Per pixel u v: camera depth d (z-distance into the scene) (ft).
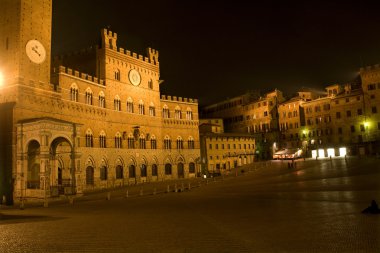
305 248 59.31
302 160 374.02
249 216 100.78
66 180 236.22
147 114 345.92
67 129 220.23
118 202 176.35
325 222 83.97
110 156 297.12
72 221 103.24
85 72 316.40
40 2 240.32
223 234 74.08
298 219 90.89
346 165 279.28
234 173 346.74
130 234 77.00
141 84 342.03
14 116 214.90
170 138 371.97
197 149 399.44
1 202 205.98
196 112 405.80
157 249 61.82
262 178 273.75
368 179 198.59
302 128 458.50
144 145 338.95
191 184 281.13
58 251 62.44
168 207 138.00
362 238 64.90
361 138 397.39
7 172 211.41
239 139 464.24
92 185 275.18
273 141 479.82
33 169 223.30
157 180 349.00
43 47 239.91
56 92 247.09
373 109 388.98
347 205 115.24
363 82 398.83
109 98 302.66
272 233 73.36
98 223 96.53
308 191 174.40
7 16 230.68
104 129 294.05
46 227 91.40
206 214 109.29
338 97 420.36
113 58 310.86
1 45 230.27
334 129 422.82
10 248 65.72
